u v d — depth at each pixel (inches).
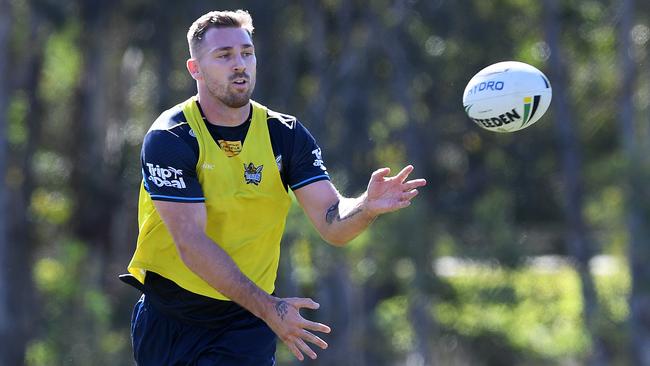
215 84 759.7
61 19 3722.9
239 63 757.3
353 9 3860.7
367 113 3740.2
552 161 4281.5
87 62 4045.3
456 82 3954.2
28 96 4010.8
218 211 773.9
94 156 4126.5
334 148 3713.1
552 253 4473.4
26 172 4025.6
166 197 753.6
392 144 3939.5
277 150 786.8
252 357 807.7
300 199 804.6
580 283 3976.4
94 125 4126.5
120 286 4001.0
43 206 4165.8
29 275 3959.2
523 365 3959.2
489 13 3937.0
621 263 3971.5
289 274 3090.6
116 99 4210.1
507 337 3907.5
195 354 808.3
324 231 792.9
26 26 3880.4
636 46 4094.5
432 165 3969.0
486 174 4298.7
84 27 3892.7
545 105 830.5
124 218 4143.7
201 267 745.0
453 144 4197.8
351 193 3656.5
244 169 775.7
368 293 4173.2
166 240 791.7
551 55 3996.1
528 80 824.9
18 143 4010.8
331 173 3639.3
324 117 3752.5
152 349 823.7
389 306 3961.6
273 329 745.6
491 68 837.8
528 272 3873.0
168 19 3826.3
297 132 796.6
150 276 804.0
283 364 3474.4
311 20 3853.3
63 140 4185.5
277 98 3887.8
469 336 3848.4
